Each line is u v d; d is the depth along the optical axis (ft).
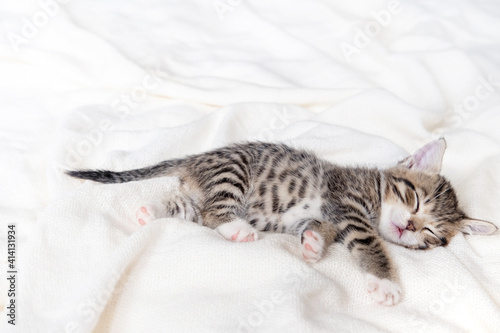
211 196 2.27
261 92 2.83
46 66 2.92
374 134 2.70
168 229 2.05
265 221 2.32
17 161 2.49
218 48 3.13
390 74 2.98
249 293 1.90
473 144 2.63
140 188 2.22
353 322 1.87
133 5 3.28
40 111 2.77
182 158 2.39
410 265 2.07
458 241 2.21
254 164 2.36
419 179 2.36
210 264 1.94
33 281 1.93
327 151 2.56
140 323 1.89
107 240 2.02
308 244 2.03
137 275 1.95
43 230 2.02
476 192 2.44
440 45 3.12
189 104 2.84
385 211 2.33
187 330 1.83
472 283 1.99
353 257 2.15
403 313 1.97
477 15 3.29
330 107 2.77
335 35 3.18
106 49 2.95
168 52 3.06
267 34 3.17
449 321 1.98
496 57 3.09
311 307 1.89
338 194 2.32
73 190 2.17
